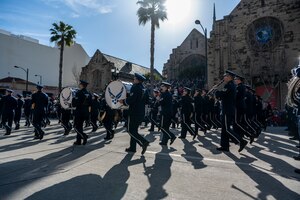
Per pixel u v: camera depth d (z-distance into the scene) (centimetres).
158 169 514
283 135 1245
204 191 391
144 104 696
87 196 363
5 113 1123
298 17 2770
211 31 3216
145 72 5459
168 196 367
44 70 5762
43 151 689
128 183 422
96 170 499
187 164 561
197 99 1131
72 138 981
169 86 871
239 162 589
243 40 3019
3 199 348
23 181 425
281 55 2814
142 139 666
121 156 636
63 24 3478
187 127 1021
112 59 4922
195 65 4369
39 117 935
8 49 5203
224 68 3070
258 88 2948
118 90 851
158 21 2886
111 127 973
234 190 397
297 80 557
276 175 483
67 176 456
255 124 1055
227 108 730
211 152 718
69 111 1098
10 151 686
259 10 2961
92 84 4766
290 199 363
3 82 4509
